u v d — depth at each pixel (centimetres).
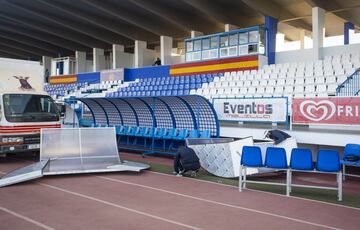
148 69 2791
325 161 807
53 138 1136
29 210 693
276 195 843
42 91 1398
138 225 609
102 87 3017
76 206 723
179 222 627
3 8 3028
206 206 734
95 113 1938
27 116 1286
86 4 2692
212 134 1388
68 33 3506
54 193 830
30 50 4422
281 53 2192
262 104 1323
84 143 1153
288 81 1686
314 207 736
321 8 2069
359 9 2359
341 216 672
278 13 2306
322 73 1653
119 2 2611
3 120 1231
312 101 1168
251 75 1894
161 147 1611
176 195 825
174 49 4088
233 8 2555
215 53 2381
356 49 1912
